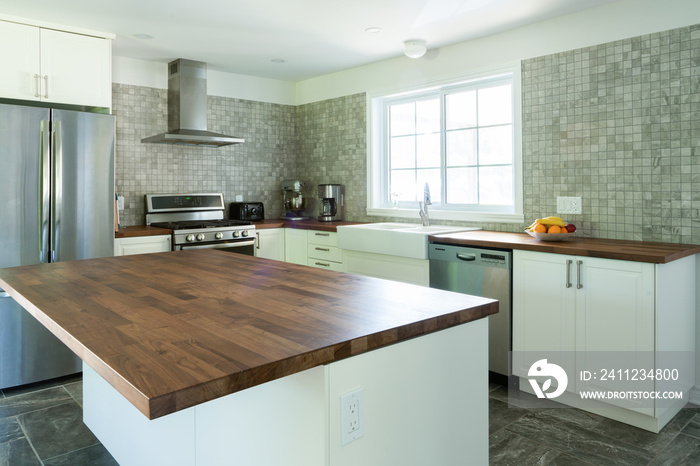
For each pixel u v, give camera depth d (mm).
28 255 3152
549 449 2316
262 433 1306
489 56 3723
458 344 1432
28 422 2691
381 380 1224
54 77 3418
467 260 3184
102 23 3447
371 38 3791
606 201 3141
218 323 1271
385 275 3768
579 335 2656
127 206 4320
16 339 3121
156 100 4469
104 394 2238
